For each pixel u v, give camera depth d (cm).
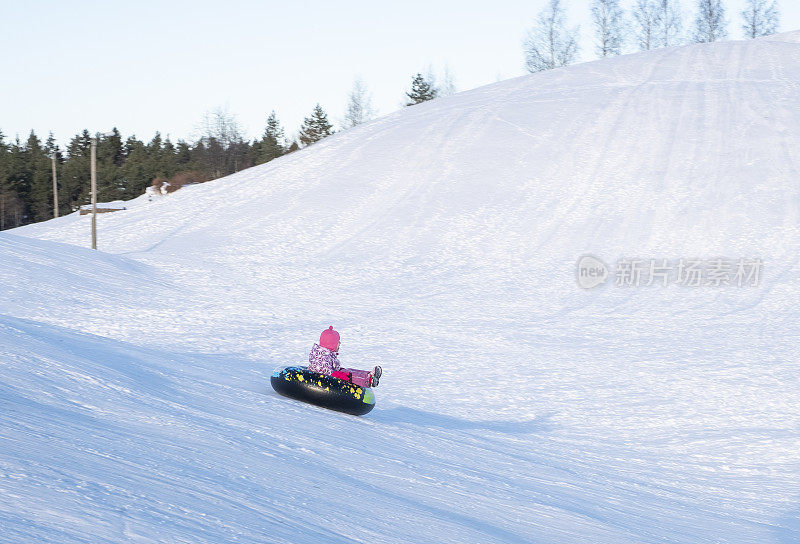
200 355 1748
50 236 4759
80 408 626
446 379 1775
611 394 1670
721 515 849
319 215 4378
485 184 4531
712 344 2275
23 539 273
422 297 3019
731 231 3741
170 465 484
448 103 6275
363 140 5631
